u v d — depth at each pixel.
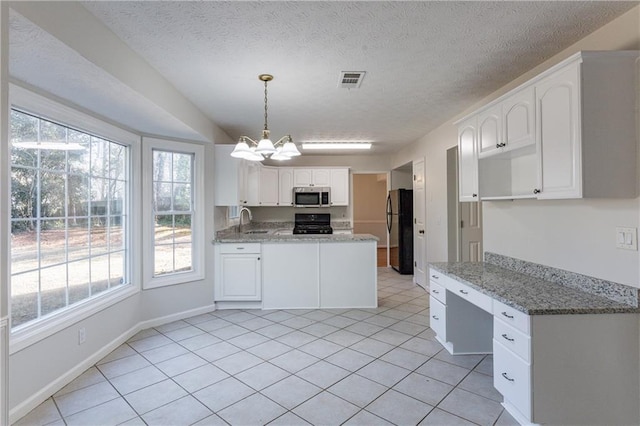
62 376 2.43
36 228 2.34
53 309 2.47
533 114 2.18
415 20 2.02
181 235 4.01
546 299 2.02
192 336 3.39
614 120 1.85
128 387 2.43
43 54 1.80
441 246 4.65
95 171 3.00
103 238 3.10
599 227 2.06
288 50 2.38
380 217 10.05
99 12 1.89
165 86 2.86
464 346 2.93
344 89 3.16
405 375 2.58
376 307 4.29
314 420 2.05
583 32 2.17
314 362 2.80
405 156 6.13
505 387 2.08
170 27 2.07
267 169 6.48
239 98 3.37
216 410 2.15
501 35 2.20
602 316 1.86
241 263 4.25
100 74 2.07
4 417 1.36
